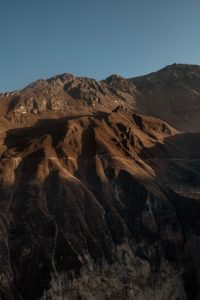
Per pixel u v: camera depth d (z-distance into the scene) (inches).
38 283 3240.7
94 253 3444.9
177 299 3255.4
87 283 3235.7
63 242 3479.3
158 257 3508.9
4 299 3134.8
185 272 3395.7
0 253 3385.8
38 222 3631.9
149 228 3732.8
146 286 3292.3
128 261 3430.1
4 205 3811.5
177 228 3742.6
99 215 3769.7
